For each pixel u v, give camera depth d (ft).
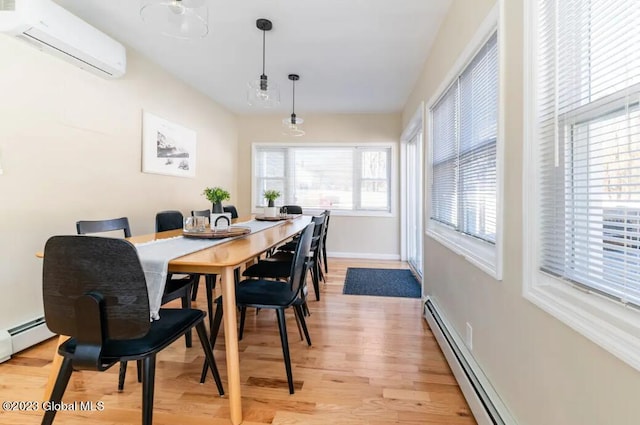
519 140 3.84
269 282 6.48
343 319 8.51
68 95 7.74
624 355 2.24
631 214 2.51
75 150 7.95
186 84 12.62
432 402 5.02
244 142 17.65
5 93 6.43
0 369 5.87
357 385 5.46
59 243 3.32
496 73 4.70
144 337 3.92
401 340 7.22
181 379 5.61
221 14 7.75
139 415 4.69
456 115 6.77
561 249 3.21
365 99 14.33
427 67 9.87
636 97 2.42
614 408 2.36
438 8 7.39
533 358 3.48
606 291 2.60
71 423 4.51
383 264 15.47
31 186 6.95
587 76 2.96
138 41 9.21
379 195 17.02
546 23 3.47
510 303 4.03
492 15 4.57
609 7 2.67
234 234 6.44
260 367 6.04
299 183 17.51
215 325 6.05
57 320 3.50
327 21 8.02
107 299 3.40
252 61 10.44
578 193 3.01
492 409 4.14
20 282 6.76
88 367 3.45
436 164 8.63
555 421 3.07
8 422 4.52
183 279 6.92
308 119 17.17
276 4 7.34
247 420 4.57
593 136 2.90
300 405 4.92
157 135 10.88
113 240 3.27
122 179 9.45
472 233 5.84
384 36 8.70
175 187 12.03
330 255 17.30
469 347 5.57
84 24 7.34
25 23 6.15
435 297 8.36
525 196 3.64
